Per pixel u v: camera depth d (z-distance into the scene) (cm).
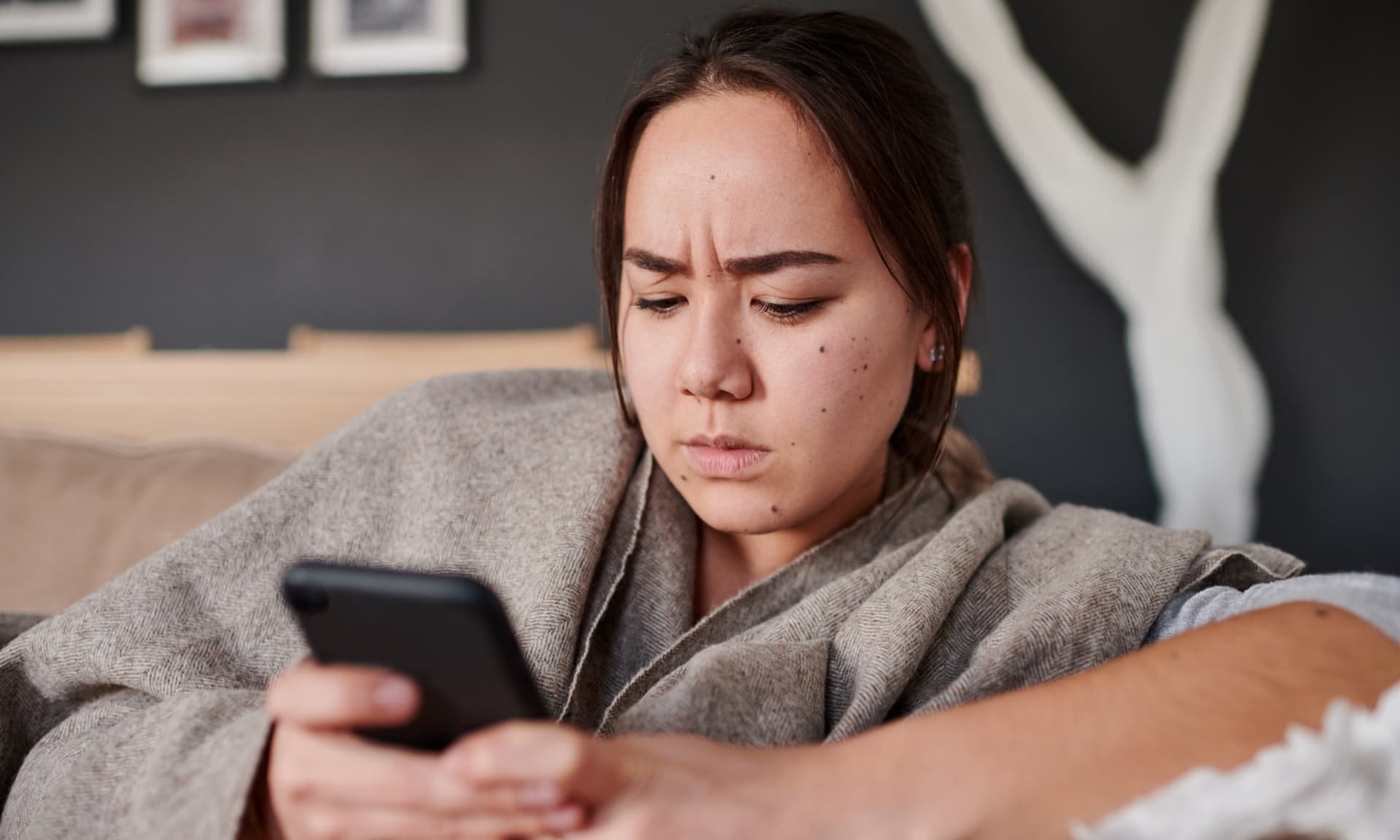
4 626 78
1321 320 295
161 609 66
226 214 327
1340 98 292
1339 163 293
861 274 64
